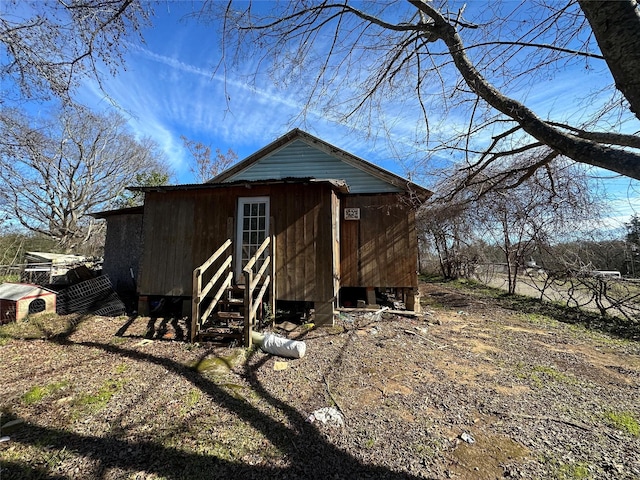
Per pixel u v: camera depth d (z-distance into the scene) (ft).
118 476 6.67
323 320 18.93
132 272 28.66
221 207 20.67
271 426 8.57
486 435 8.26
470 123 10.80
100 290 22.84
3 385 10.72
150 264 21.11
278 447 7.70
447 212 24.62
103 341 15.47
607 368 13.07
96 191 76.33
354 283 24.09
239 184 19.21
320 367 12.75
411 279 23.40
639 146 6.15
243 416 9.05
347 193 24.63
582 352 15.12
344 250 24.41
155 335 16.53
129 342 15.34
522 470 6.96
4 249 57.21
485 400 10.13
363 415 9.17
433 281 48.01
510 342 16.65
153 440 7.89
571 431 8.46
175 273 20.76
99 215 30.01
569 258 26.84
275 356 13.91
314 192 19.67
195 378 11.47
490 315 23.62
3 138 16.21
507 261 34.83
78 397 9.96
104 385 10.80
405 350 14.96
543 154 14.40
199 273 15.61
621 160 4.60
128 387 10.69
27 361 12.84
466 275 48.75
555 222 23.21
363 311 21.98
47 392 10.25
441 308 26.55
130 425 8.52
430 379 11.73
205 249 20.58
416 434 8.27
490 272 43.93
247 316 14.78
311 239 19.44
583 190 15.64
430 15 7.82
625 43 4.16
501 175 14.61
